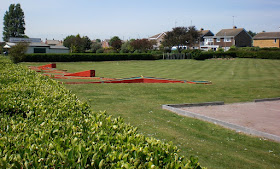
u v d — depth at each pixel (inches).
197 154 252.4
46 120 175.8
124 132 154.5
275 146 277.9
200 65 1695.4
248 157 251.0
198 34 3085.6
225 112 415.8
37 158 115.4
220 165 231.5
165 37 3051.2
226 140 293.7
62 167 110.4
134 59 2224.4
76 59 2004.2
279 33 3139.8
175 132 313.6
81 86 621.3
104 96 515.2
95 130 158.4
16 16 3435.0
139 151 122.7
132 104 454.9
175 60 2207.2
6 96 245.3
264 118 379.9
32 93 274.8
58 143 130.3
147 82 761.0
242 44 3464.6
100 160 116.6
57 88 320.2
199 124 346.9
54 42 3784.5
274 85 733.9
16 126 160.4
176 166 114.0
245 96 593.9
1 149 128.6
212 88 662.5
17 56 1391.5
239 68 1466.5
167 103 480.1
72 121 179.5
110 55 2124.8
